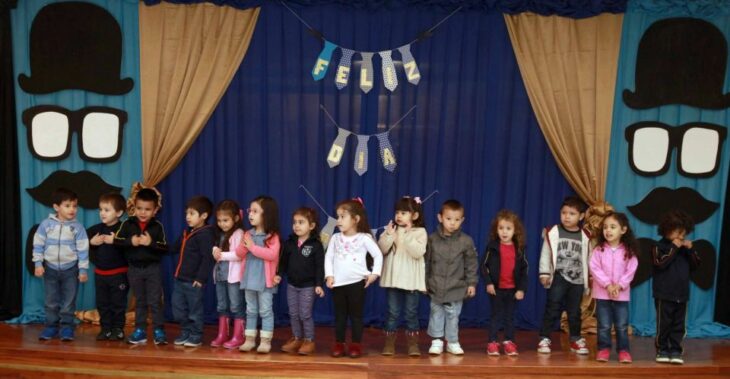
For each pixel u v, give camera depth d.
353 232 4.92
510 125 5.93
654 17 5.85
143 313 5.12
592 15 5.77
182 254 5.07
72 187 5.84
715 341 5.62
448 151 5.94
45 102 5.84
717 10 5.84
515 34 5.83
